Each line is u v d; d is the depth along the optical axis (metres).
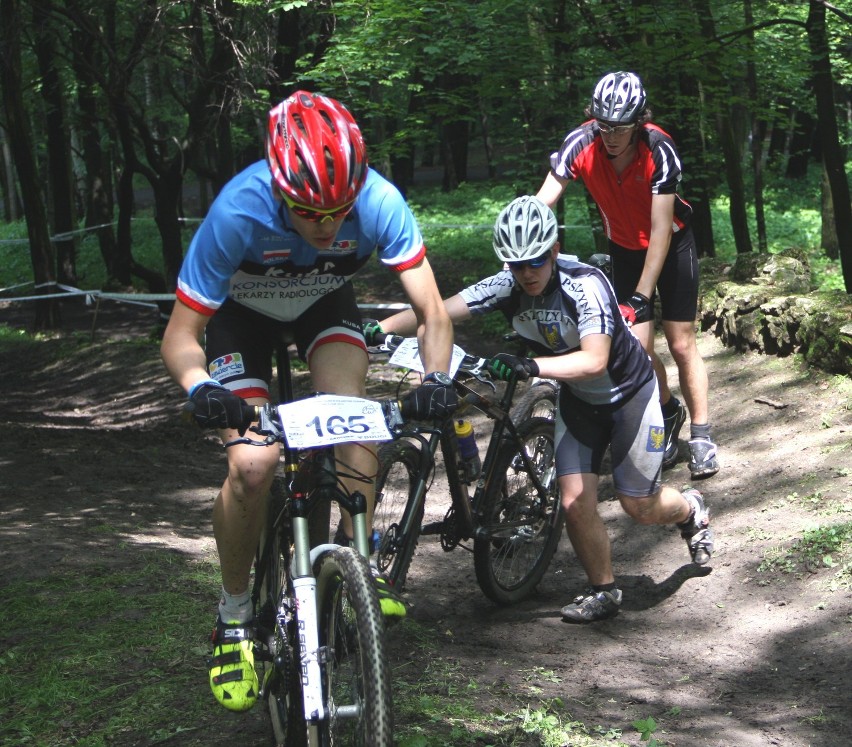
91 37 14.44
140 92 19.39
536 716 2.94
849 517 4.24
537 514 4.29
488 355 11.09
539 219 3.54
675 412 5.22
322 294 2.76
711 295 8.02
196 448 7.76
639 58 9.78
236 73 13.59
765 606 3.83
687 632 3.79
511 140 11.63
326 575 2.27
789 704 3.11
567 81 10.69
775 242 17.98
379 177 2.64
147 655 3.37
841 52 15.05
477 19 10.38
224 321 2.79
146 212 30.91
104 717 2.95
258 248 2.54
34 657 3.37
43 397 12.88
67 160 18.75
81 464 6.84
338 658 2.28
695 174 11.74
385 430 2.30
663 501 4.00
